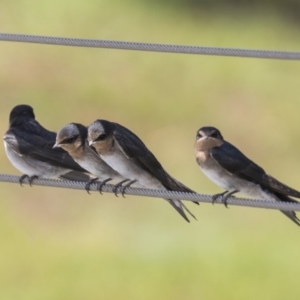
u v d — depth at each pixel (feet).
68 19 101.81
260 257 68.13
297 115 89.04
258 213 70.90
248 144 85.97
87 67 93.50
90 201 71.56
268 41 102.22
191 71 94.94
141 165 37.93
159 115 88.89
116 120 88.02
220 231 70.33
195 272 66.28
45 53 94.68
